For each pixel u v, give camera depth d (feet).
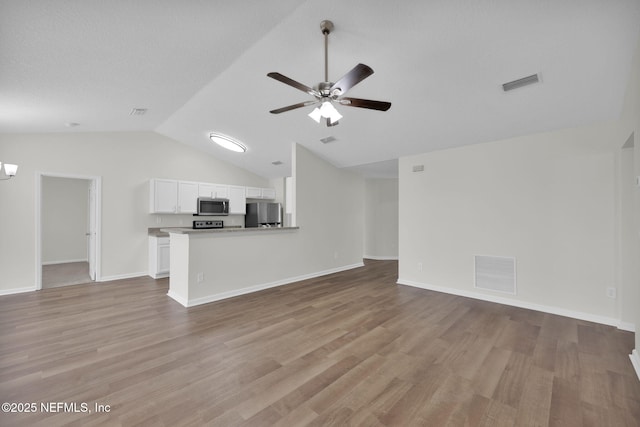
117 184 16.48
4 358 7.42
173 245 12.91
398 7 6.97
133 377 6.60
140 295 13.20
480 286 12.72
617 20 6.37
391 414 5.42
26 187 13.67
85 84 9.07
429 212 14.42
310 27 7.92
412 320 10.19
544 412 5.48
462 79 8.96
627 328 9.28
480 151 12.73
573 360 7.41
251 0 6.57
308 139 15.42
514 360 7.41
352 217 20.22
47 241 21.33
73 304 11.86
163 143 18.24
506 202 12.00
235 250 13.32
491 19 6.91
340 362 7.30
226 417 5.32
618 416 5.35
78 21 5.97
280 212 22.71
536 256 11.26
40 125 12.68
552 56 7.59
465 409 5.56
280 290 14.17
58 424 5.09
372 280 16.37
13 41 6.25
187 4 6.15
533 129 10.97
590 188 10.12
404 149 14.52
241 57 9.64
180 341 8.46
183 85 11.02
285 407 5.61
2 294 13.15
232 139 17.07
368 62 8.93
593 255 10.08
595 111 9.38
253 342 8.43
